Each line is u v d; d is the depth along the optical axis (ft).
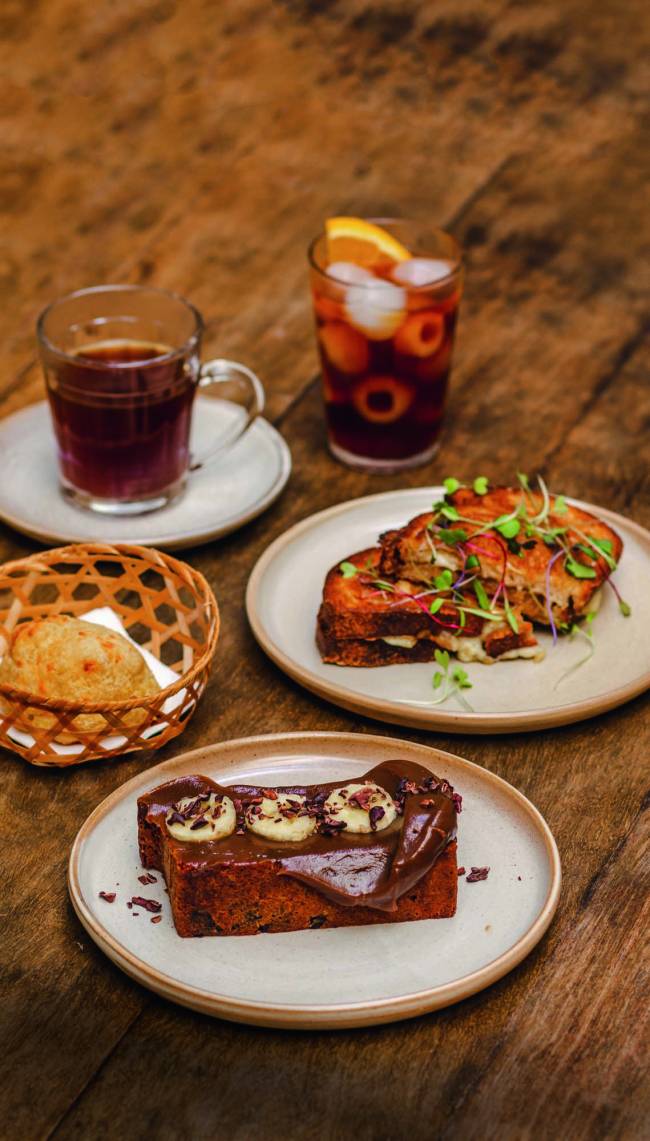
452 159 4.60
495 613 3.23
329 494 3.66
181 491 3.60
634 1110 2.66
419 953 2.78
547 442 3.79
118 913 2.82
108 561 3.46
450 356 3.64
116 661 3.09
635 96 4.82
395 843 2.81
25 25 5.02
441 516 3.32
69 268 4.22
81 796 3.05
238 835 2.82
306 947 2.79
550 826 3.02
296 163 4.57
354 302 3.50
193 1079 2.69
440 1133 2.64
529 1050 2.72
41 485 3.63
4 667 3.11
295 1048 2.72
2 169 4.53
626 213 4.44
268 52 4.94
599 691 3.18
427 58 4.92
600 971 2.81
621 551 3.38
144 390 3.43
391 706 3.10
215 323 4.08
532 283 4.23
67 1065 2.71
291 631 3.29
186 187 4.48
